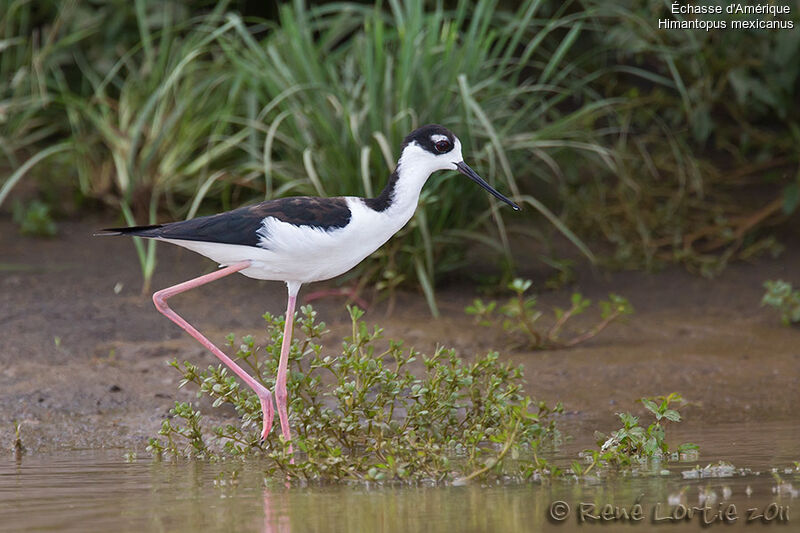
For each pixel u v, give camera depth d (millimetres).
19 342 11156
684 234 15289
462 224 13062
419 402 8273
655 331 12367
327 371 10750
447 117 12656
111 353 10992
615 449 7645
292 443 7902
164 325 11883
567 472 7594
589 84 16328
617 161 14750
